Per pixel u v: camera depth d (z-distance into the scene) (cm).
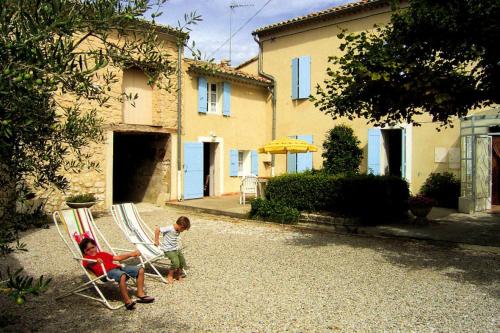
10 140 242
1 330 389
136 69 1277
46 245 766
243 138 1641
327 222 952
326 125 1540
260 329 396
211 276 575
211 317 427
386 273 586
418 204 943
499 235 820
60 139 312
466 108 629
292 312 439
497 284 533
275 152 1291
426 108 623
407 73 591
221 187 1547
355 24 1447
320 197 995
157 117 1315
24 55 196
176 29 318
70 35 220
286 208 1023
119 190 1517
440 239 781
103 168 1179
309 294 496
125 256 496
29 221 274
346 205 966
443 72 596
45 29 201
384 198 974
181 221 549
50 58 205
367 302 468
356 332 389
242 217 1094
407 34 616
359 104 686
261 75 1723
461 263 641
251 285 532
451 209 1200
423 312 438
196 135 1445
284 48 1661
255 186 1289
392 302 468
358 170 1411
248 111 1662
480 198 1150
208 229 949
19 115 227
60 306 459
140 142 1441
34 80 200
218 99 1559
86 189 1142
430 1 588
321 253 710
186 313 438
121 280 451
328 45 1523
